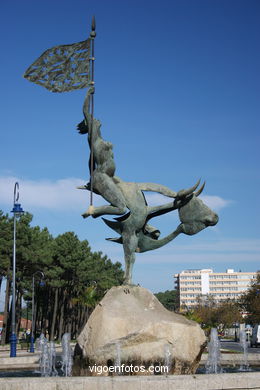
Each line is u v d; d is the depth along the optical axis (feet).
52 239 208.74
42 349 70.54
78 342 50.93
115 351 48.01
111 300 52.31
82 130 60.95
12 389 37.55
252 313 230.89
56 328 252.21
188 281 635.25
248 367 72.02
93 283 224.12
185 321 51.24
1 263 154.20
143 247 58.75
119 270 301.43
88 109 59.88
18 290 201.16
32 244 159.22
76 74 61.05
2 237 155.84
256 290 227.40
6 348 145.59
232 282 631.56
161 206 58.65
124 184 58.75
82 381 38.19
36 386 37.63
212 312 339.77
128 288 54.29
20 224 155.53
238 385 40.50
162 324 49.26
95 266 232.53
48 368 68.59
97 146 58.29
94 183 58.23
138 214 57.47
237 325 336.90
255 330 172.65
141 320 49.55
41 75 61.05
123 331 48.85
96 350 48.32
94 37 61.82
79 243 208.03
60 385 37.88
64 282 192.34
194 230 58.03
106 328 49.01
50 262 165.17
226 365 74.59
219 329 345.92
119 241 58.80
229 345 197.88
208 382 39.58
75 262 194.90
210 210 58.13
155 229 59.41
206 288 631.56
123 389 38.45
